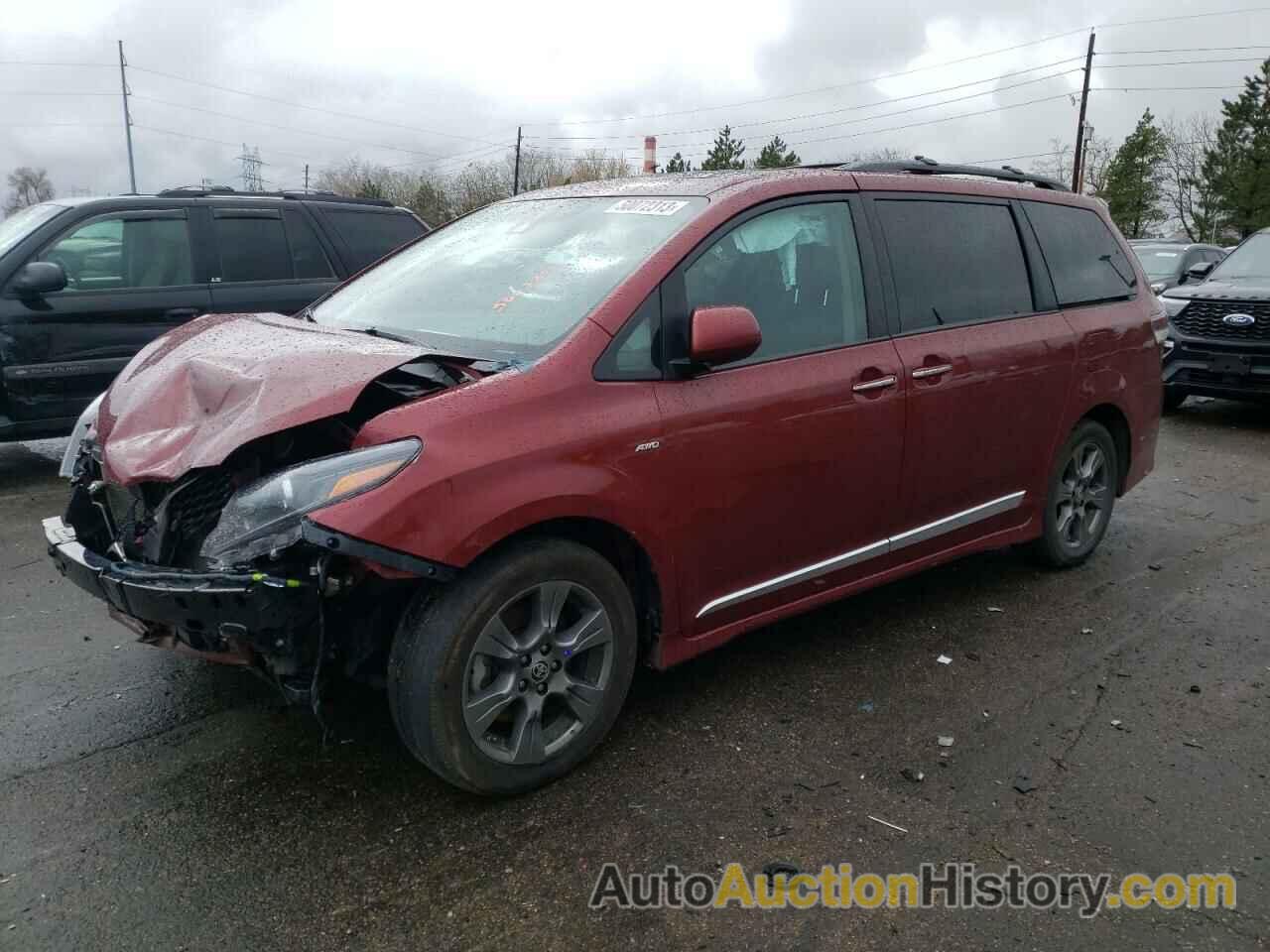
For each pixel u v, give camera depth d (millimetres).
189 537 2881
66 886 2639
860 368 3734
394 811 2988
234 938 2459
